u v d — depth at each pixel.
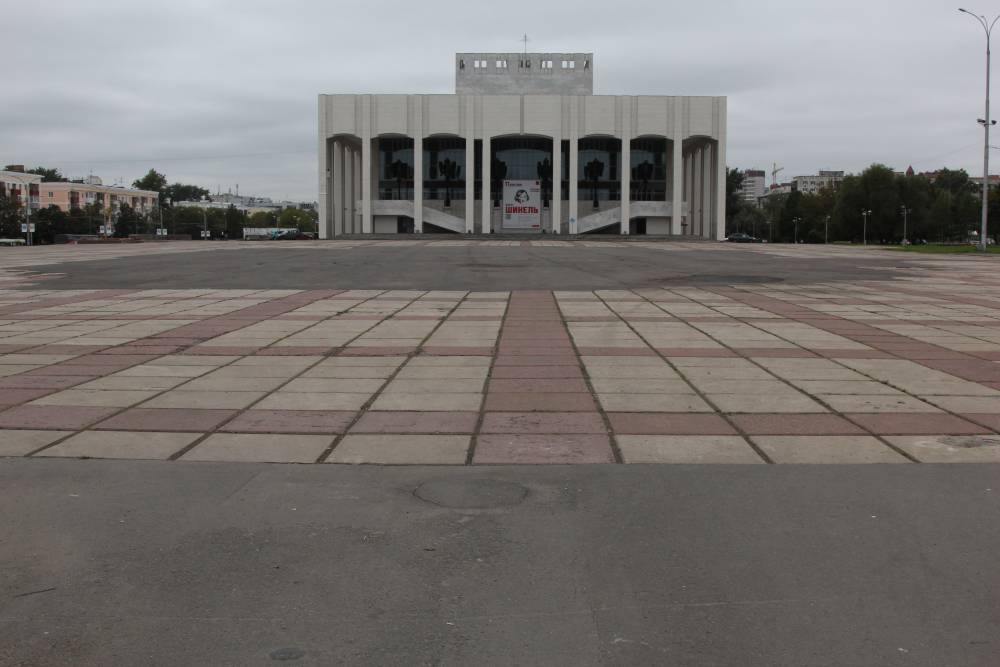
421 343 11.99
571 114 85.25
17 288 20.91
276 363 10.42
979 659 3.55
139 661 3.54
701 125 85.50
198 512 5.26
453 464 6.28
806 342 12.13
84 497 5.54
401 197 91.44
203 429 7.25
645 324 14.03
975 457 6.44
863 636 3.73
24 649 3.64
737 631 3.78
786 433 7.13
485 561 4.52
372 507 5.34
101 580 4.30
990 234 117.00
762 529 4.97
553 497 5.52
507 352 11.22
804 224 139.38
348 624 3.85
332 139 87.94
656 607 4.01
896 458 6.41
